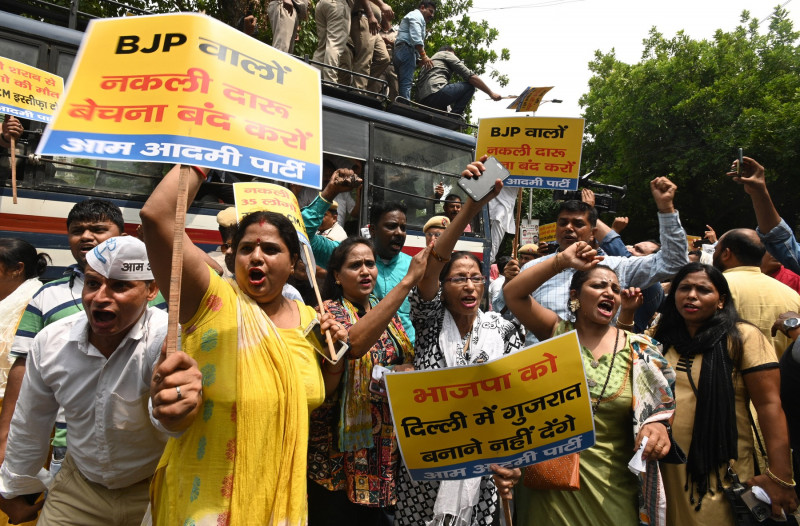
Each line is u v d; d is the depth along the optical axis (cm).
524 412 245
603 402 263
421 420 247
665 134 2081
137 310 224
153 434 232
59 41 492
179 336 207
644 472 251
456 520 267
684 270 301
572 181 450
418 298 302
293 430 194
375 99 709
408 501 290
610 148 2362
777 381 281
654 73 2072
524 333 366
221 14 1148
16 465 238
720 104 1952
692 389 287
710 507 272
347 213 657
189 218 542
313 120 206
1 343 327
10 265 341
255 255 209
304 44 1062
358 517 294
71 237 319
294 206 292
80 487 236
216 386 188
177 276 164
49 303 299
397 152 684
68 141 174
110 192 506
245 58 194
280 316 221
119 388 225
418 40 837
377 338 246
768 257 490
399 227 450
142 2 1002
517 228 455
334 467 279
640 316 389
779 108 1878
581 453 264
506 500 242
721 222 2122
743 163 392
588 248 271
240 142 182
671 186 360
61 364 230
